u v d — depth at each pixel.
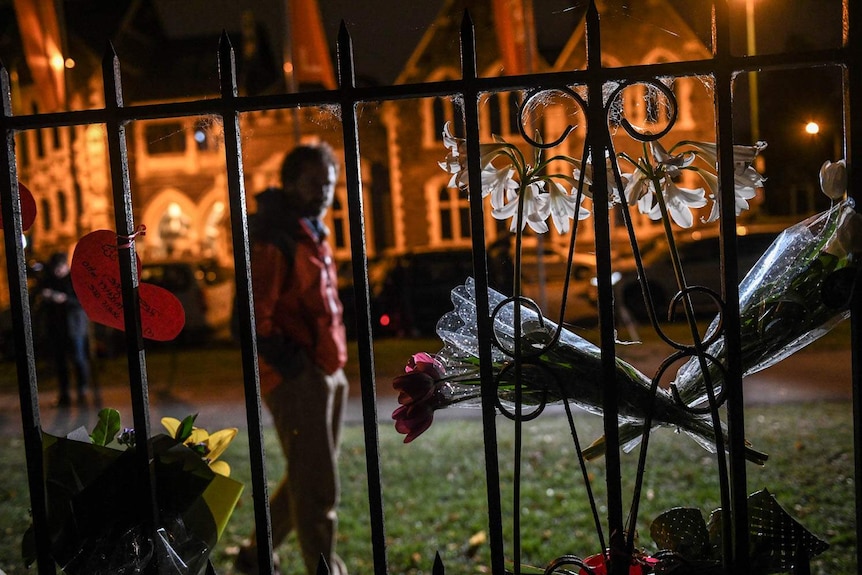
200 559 1.36
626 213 1.17
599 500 3.95
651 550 2.90
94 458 1.35
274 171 24.66
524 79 1.16
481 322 1.20
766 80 7.00
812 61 1.14
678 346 1.18
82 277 1.33
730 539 1.21
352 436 5.79
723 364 1.27
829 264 1.22
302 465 2.61
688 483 4.10
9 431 6.89
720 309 1.17
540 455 4.91
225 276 14.52
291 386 2.60
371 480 1.24
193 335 13.55
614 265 11.87
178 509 1.35
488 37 11.88
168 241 25.94
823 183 1.21
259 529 1.28
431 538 3.60
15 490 4.73
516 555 1.21
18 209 1.31
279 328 2.58
